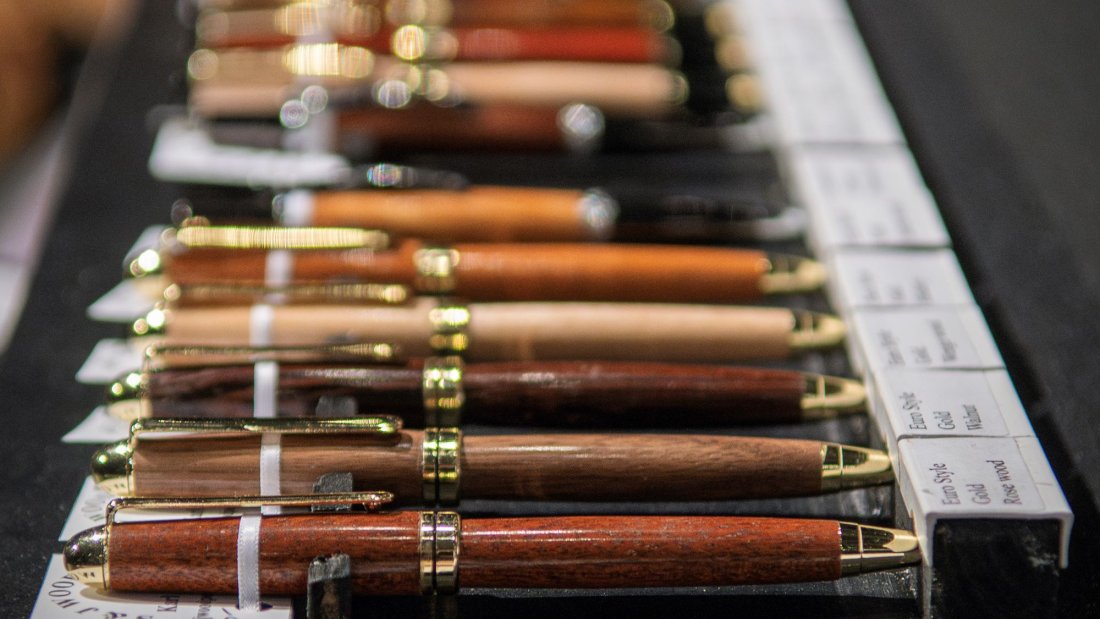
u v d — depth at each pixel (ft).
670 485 1.27
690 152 1.59
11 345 1.42
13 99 1.80
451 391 1.32
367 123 1.57
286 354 1.32
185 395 1.30
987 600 1.22
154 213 1.53
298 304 1.38
